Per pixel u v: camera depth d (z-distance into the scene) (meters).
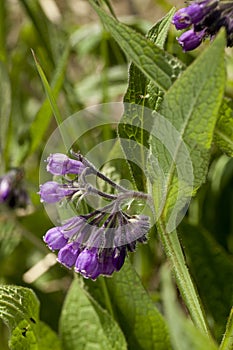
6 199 0.69
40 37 0.74
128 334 0.57
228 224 0.68
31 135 0.68
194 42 0.47
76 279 0.57
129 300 0.56
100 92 0.73
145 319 0.56
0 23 0.77
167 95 0.44
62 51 0.74
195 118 0.44
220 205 0.68
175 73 0.46
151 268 0.66
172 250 0.48
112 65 0.78
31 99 0.81
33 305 0.54
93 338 0.58
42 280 0.69
